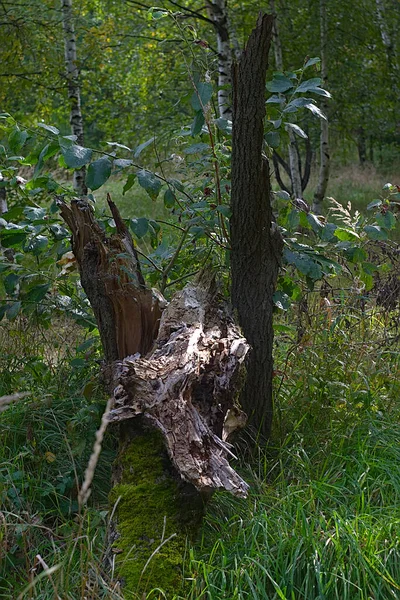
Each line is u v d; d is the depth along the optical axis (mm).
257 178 4430
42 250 4910
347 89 14227
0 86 10219
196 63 4773
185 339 3883
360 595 3326
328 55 13211
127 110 14648
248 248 4547
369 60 14484
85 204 4531
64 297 5133
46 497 4098
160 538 3422
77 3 12508
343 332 5492
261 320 4598
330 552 3506
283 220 5105
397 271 6176
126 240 4555
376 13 14375
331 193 18625
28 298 4953
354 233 5066
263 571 3410
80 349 4840
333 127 14562
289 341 5777
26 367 5156
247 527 3713
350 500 4074
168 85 13789
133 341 4293
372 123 15172
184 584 3369
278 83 4832
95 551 3615
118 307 4312
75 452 4176
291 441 4750
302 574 3449
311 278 4977
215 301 4441
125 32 13406
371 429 4691
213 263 5082
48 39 10398
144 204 16891
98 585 3283
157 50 13828
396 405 5219
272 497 3951
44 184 4863
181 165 4996
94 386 4500
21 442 4480
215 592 3311
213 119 4895
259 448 4547
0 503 3797
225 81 9359
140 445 3615
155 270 5102
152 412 3508
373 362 5219
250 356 4570
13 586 3479
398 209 5141
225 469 3363
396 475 4246
